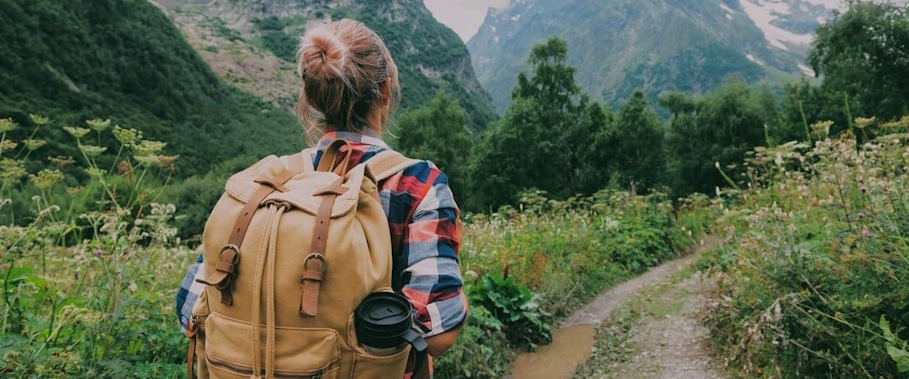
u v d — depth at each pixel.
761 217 4.04
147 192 3.67
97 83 108.25
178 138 105.88
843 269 3.24
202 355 1.19
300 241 1.04
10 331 2.72
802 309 3.34
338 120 1.37
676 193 42.59
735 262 4.44
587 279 7.97
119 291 2.76
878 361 2.82
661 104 46.81
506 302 5.44
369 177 1.21
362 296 1.05
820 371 3.25
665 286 7.37
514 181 40.62
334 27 1.40
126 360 2.69
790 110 37.12
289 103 173.38
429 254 1.17
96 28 118.06
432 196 1.24
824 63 34.53
